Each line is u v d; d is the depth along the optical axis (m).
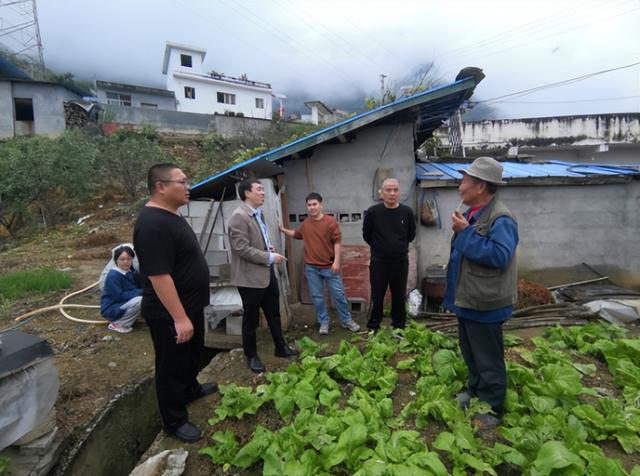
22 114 19.62
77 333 5.05
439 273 5.68
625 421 2.60
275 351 4.12
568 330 4.51
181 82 31.77
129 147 15.16
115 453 3.17
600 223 6.13
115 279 5.07
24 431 2.34
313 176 6.08
